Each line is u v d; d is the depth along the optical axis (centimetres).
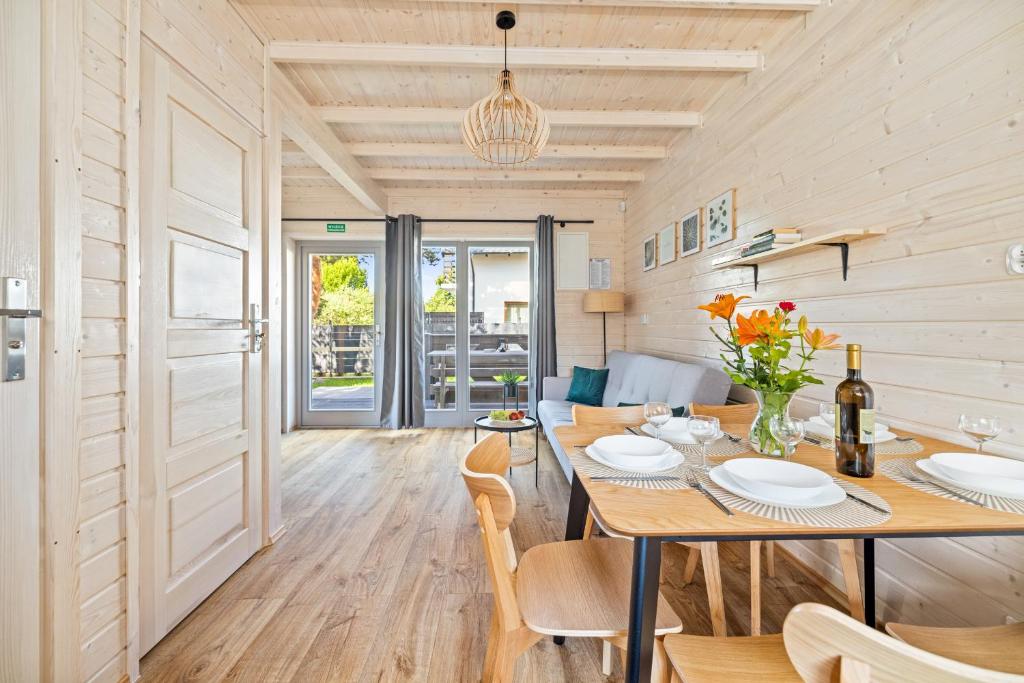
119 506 132
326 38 233
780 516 88
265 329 220
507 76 217
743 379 131
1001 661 85
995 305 126
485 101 221
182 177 162
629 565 126
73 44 115
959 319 136
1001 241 124
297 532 236
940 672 50
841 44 183
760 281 241
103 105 127
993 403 127
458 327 495
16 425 104
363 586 186
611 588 115
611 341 490
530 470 342
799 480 104
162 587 151
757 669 86
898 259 157
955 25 136
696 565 202
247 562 204
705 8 211
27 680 106
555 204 486
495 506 97
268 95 222
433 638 155
